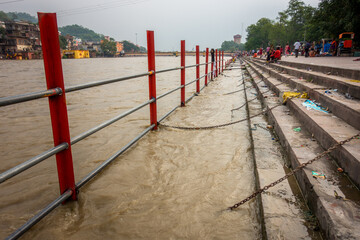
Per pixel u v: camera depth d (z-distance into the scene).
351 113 3.04
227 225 2.04
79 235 1.97
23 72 23.22
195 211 2.22
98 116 5.73
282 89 6.25
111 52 154.12
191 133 4.39
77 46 143.00
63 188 2.30
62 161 2.25
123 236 1.94
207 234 1.94
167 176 2.86
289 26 88.94
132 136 4.29
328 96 3.96
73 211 2.26
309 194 2.13
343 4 26.66
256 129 4.35
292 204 2.16
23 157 3.54
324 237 1.74
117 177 2.85
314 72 6.67
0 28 78.38
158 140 4.05
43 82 13.98
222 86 10.70
